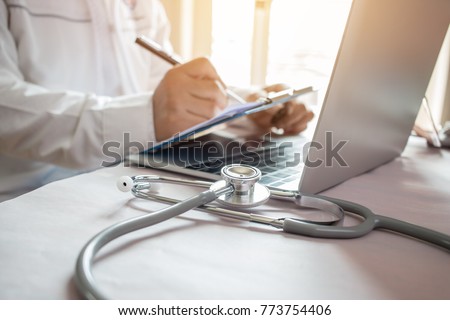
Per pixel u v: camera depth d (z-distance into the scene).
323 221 0.33
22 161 0.75
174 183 0.38
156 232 0.31
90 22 0.95
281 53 1.16
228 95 0.70
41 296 0.22
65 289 0.23
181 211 0.32
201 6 1.25
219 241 0.30
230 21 1.24
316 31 1.10
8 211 0.33
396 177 0.50
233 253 0.28
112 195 0.39
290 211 0.37
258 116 0.74
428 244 0.31
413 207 0.39
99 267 0.25
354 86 0.36
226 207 0.35
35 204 0.35
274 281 0.24
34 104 0.61
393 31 0.37
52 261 0.26
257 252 0.28
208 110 0.61
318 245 0.30
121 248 0.28
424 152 0.66
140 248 0.28
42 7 0.87
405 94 0.50
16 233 0.29
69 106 0.61
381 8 0.33
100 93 0.98
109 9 0.96
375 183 0.47
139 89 1.07
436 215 0.37
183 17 1.25
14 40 0.84
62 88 0.88
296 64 1.14
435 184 0.47
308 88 0.49
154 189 0.39
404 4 0.37
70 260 0.26
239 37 1.24
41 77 0.84
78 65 0.92
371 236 0.32
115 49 0.98
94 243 0.26
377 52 0.36
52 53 0.87
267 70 1.19
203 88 0.60
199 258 0.27
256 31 1.18
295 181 0.42
